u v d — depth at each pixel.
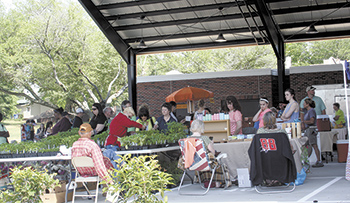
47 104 28.83
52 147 7.20
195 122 6.55
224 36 15.96
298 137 7.31
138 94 18.00
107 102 28.38
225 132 10.09
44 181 5.58
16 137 35.94
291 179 6.15
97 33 28.17
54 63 27.22
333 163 10.06
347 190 6.07
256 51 35.50
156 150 6.92
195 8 14.20
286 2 13.68
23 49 27.17
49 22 26.20
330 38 15.52
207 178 7.08
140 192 4.45
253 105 17.00
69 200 6.80
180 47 16.84
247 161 7.18
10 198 5.45
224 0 13.77
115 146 7.07
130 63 16.70
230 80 17.20
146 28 15.56
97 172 5.80
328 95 15.78
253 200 5.73
